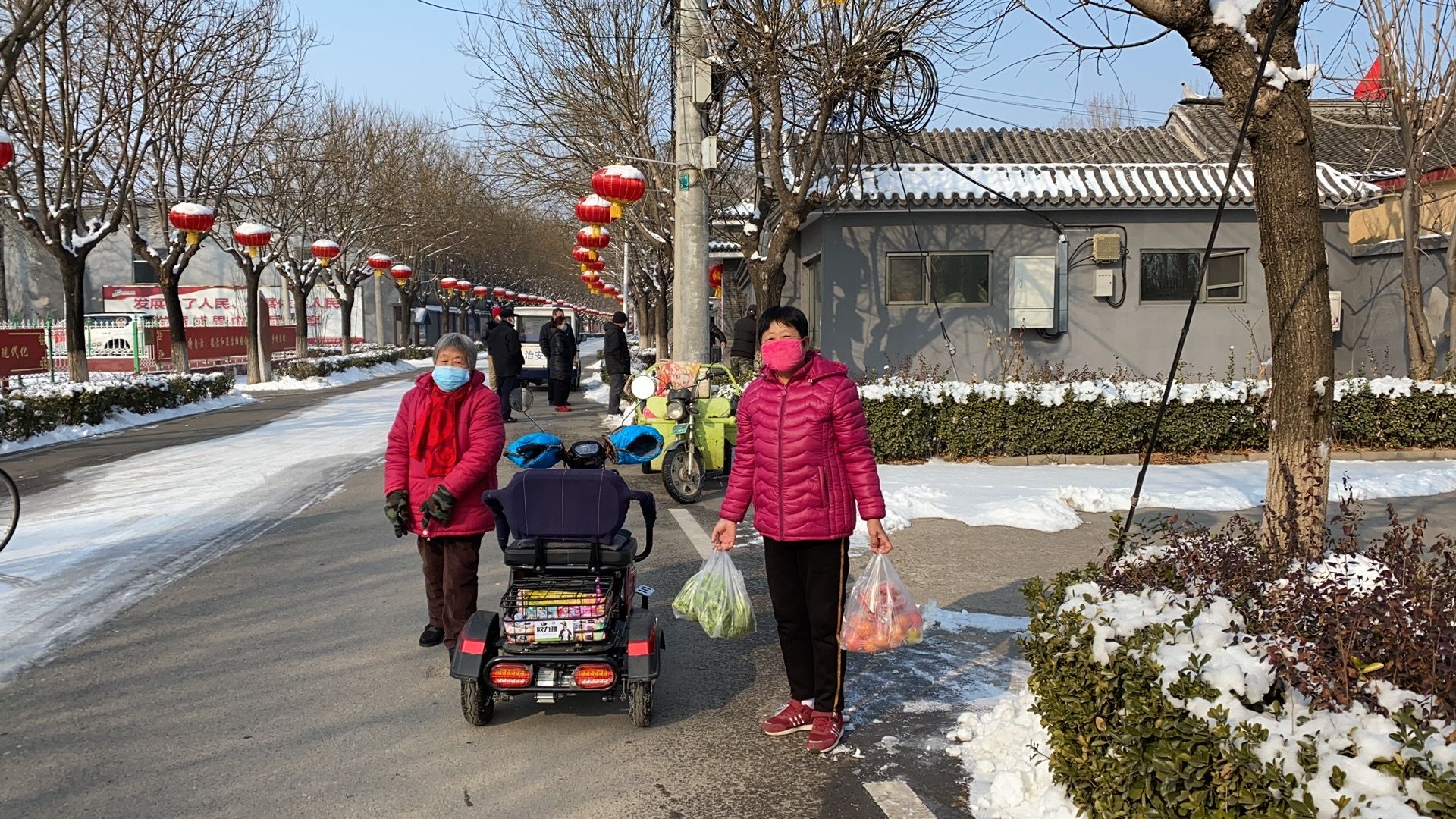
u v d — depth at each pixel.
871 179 16.28
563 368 20.28
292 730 4.67
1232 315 16.36
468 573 5.24
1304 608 3.31
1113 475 11.60
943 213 16.19
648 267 37.62
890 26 13.21
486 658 4.64
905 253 16.27
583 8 20.70
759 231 17.52
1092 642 3.49
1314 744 2.63
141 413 19.89
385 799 3.99
